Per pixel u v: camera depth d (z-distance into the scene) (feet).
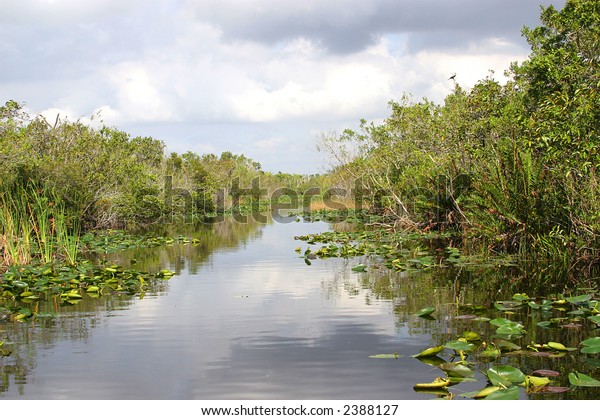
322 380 14.30
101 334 19.13
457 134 51.34
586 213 30.42
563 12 45.21
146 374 14.97
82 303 24.67
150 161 114.83
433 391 13.44
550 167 34.71
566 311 21.40
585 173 30.53
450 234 50.34
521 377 13.53
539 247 34.04
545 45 47.47
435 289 26.48
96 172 65.57
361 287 27.55
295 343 17.63
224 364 15.66
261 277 31.50
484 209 39.09
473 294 25.05
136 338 18.53
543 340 17.46
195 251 46.65
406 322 20.11
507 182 35.76
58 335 19.08
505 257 35.24
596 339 16.08
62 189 55.57
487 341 17.42
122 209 73.92
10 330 19.88
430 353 15.85
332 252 42.88
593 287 25.79
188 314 22.08
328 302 24.00
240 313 22.12
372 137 86.94
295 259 39.93
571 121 31.45
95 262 40.01
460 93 53.72
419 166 59.31
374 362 15.61
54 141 63.05
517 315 20.86
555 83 43.01
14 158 51.83
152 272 34.50
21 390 13.92
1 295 26.86
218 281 30.35
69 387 14.10
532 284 26.96
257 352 16.75
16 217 38.75
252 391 13.67
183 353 16.76
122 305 24.08
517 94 49.47
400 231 57.62
